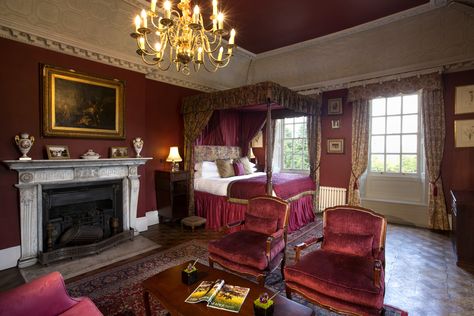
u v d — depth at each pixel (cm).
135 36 210
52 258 318
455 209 339
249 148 655
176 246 378
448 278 286
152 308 228
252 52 608
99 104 398
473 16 396
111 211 411
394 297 250
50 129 348
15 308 140
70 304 164
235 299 172
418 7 409
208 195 486
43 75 341
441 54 440
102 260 330
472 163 437
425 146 466
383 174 543
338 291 190
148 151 491
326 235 254
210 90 609
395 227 478
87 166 372
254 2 398
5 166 314
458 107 446
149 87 495
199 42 272
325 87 582
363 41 500
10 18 305
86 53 381
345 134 567
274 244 262
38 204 332
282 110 593
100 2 375
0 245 311
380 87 506
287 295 221
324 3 401
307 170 658
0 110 311
